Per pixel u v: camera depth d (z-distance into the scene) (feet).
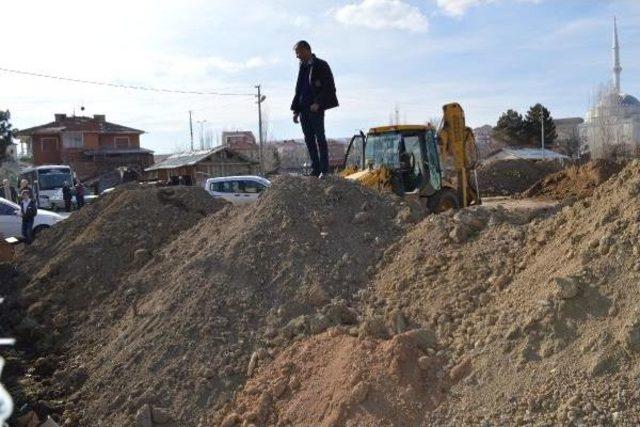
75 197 100.37
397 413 14.25
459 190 43.68
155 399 18.33
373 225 22.80
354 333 17.30
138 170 167.94
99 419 18.72
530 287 15.85
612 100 169.07
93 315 26.20
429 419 13.75
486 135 243.81
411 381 14.75
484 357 14.49
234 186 67.31
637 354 12.57
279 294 20.47
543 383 13.10
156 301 23.29
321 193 24.67
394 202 24.48
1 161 178.70
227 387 17.83
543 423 12.30
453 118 43.57
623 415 11.76
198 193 35.91
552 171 99.04
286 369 17.15
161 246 30.55
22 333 26.78
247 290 21.03
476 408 13.43
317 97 27.43
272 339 18.72
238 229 24.53
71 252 31.73
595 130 163.84
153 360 19.74
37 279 30.99
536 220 19.45
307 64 27.76
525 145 220.84
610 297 13.92
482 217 20.90
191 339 19.88
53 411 19.86
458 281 17.81
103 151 181.37
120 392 19.29
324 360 16.74
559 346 13.70
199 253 24.94
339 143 187.42
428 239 20.36
